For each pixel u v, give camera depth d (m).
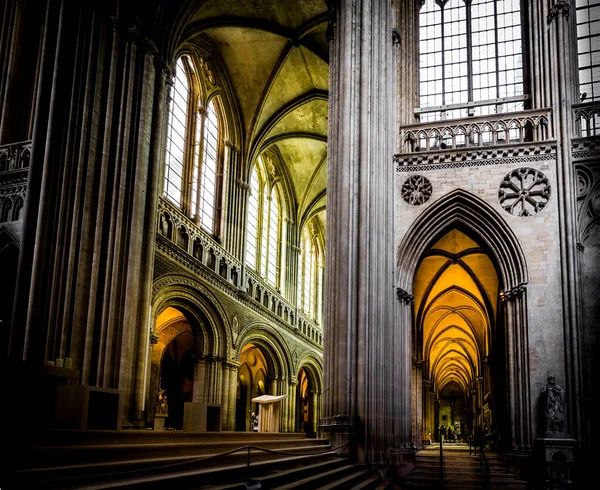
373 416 18.58
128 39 21.97
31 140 21.31
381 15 23.06
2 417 10.09
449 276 32.25
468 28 25.19
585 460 18.02
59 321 18.16
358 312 19.17
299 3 30.27
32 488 7.98
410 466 20.61
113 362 19.39
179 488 9.90
